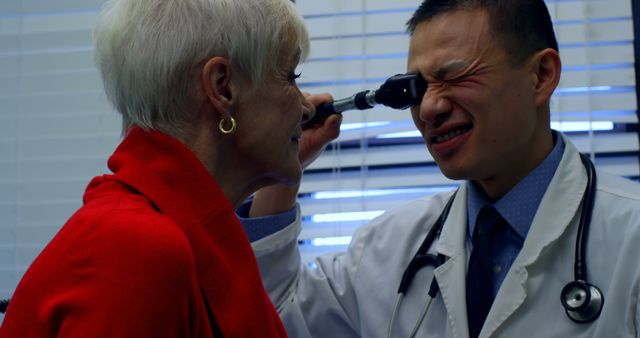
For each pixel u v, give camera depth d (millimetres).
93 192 880
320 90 1839
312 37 1846
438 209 1376
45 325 756
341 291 1378
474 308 1158
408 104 1182
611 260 1097
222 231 904
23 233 1902
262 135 954
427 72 1146
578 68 1762
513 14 1130
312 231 1827
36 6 1960
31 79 1936
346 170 1845
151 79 896
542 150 1201
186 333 795
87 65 1922
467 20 1132
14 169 1920
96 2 1946
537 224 1147
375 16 1828
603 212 1142
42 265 789
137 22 910
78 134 1906
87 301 739
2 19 1961
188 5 908
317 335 1412
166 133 916
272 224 1349
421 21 1189
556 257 1136
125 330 731
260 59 935
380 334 1278
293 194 1358
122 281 746
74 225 805
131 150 918
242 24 918
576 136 1774
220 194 911
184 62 897
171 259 769
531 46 1145
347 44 1831
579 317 1067
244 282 902
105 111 1902
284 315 1374
